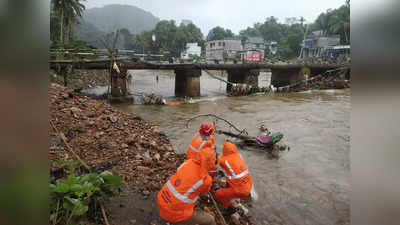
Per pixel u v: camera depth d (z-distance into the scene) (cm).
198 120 1176
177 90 2292
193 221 308
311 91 2544
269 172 608
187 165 305
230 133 894
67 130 598
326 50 5356
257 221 407
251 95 2231
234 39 6775
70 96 851
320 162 680
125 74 1808
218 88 2984
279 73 3183
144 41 8025
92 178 332
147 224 334
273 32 8700
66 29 3769
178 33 7962
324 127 1071
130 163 513
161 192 304
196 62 2389
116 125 722
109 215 340
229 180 401
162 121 1143
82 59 1805
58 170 395
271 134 797
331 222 412
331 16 5772
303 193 508
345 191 515
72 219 291
